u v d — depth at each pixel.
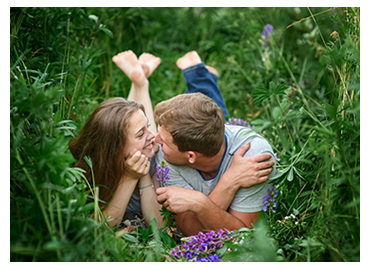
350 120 1.40
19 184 1.23
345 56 1.45
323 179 1.42
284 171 1.48
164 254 1.36
